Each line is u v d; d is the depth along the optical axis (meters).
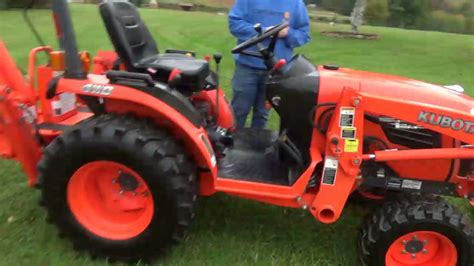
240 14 4.38
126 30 3.44
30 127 3.30
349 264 3.24
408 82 3.31
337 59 10.83
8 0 13.02
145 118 3.10
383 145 3.16
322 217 3.05
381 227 2.94
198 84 3.41
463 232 2.90
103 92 2.99
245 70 4.47
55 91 3.07
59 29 3.07
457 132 2.98
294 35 4.38
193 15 17.72
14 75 3.28
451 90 3.38
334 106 3.10
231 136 3.69
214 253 3.24
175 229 3.01
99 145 2.92
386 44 13.51
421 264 3.08
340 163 2.96
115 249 3.09
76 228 3.11
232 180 3.13
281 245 3.39
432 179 3.19
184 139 3.10
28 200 3.74
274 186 3.08
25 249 3.17
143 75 3.01
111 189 3.14
